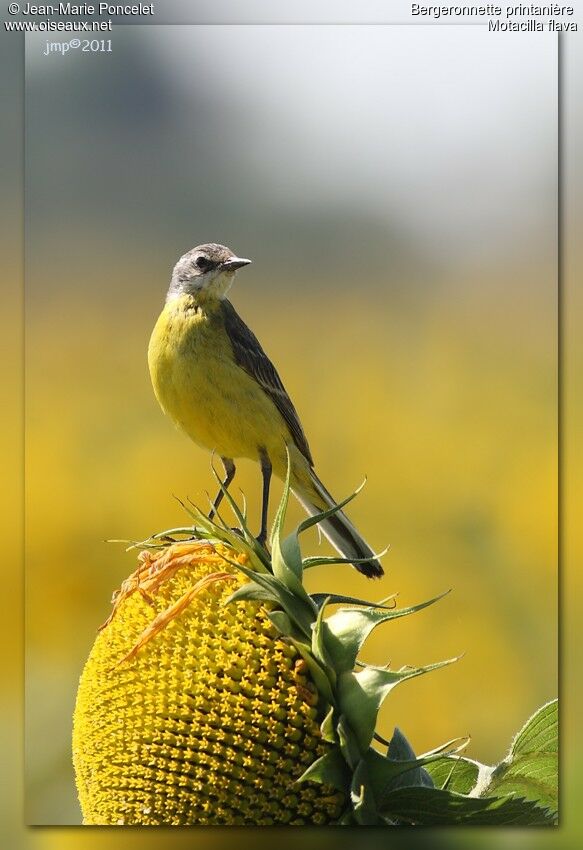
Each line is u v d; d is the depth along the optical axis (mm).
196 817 5180
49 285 17359
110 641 5703
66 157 18797
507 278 17484
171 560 5668
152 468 14078
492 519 13836
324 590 12859
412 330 17516
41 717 9258
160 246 19234
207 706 5328
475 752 11617
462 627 12578
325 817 5051
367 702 5039
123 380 15508
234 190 20172
